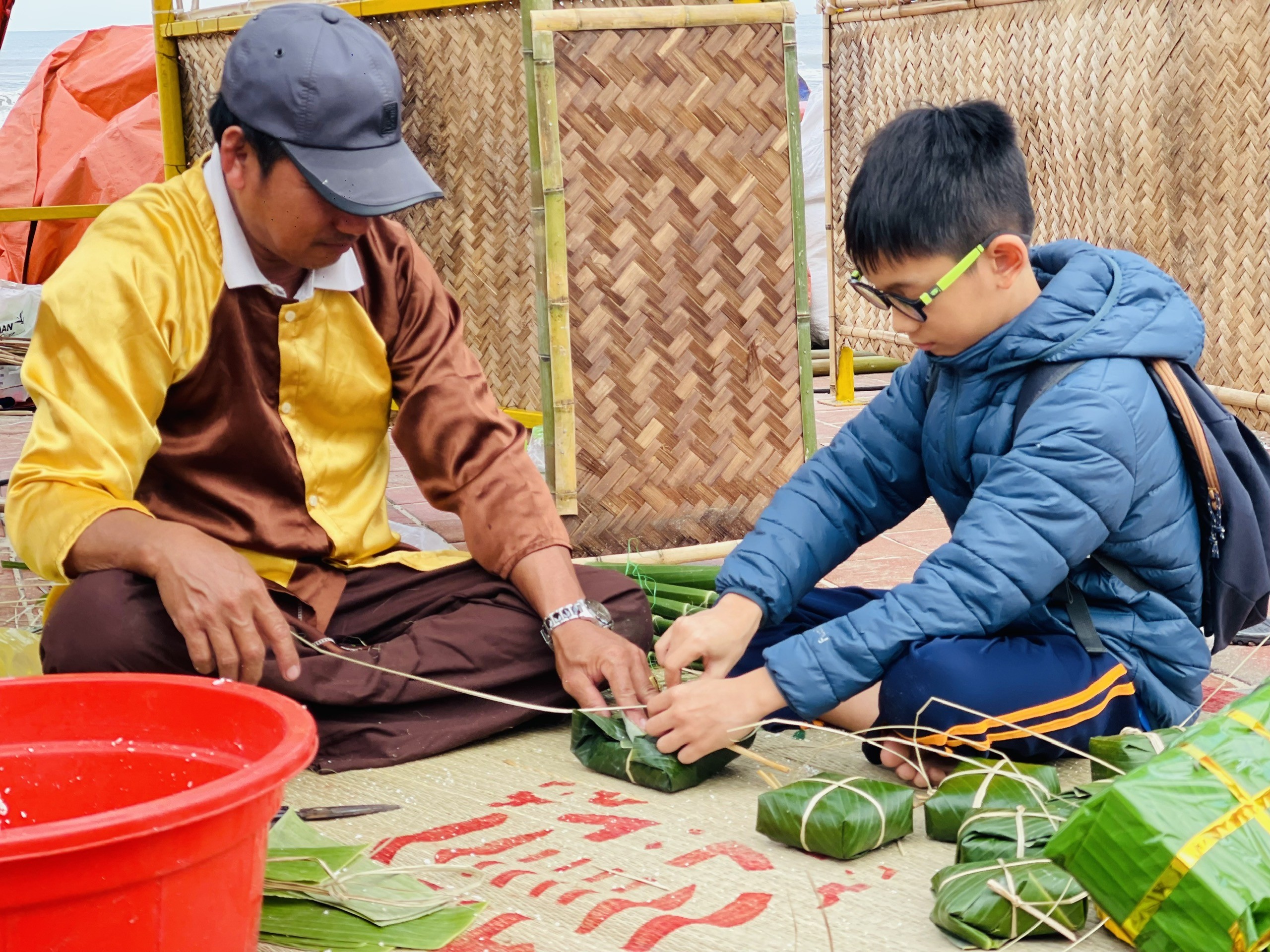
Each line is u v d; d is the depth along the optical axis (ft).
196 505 7.30
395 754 7.05
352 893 5.23
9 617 10.52
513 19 12.42
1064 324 6.55
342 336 7.32
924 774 6.46
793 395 11.32
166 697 4.91
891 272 6.50
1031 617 6.85
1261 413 14.61
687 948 4.97
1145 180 15.48
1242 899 4.61
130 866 3.83
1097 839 4.88
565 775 6.89
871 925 5.16
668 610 9.29
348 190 6.27
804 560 7.33
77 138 26.18
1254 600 6.95
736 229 10.91
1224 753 4.96
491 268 13.30
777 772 6.89
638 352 10.73
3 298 22.52
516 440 7.79
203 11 16.22
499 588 7.57
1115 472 6.37
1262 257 14.39
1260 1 13.84
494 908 5.32
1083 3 15.83
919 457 7.57
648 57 10.44
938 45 17.85
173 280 6.78
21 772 4.84
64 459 6.56
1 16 17.21
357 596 7.68
